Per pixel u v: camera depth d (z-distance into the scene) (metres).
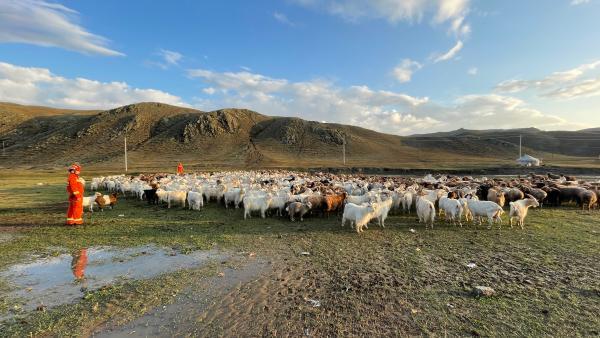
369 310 7.24
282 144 125.00
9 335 6.33
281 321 6.84
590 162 86.69
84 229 14.88
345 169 76.94
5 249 11.84
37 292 8.30
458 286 8.39
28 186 36.22
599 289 8.00
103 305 7.57
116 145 118.00
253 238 13.19
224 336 6.32
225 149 117.62
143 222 16.39
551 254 10.74
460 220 15.41
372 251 11.38
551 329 6.33
